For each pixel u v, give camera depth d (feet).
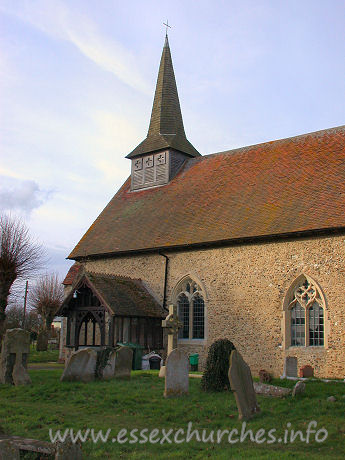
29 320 192.24
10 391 45.93
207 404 39.58
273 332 64.59
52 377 54.60
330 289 60.64
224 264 70.90
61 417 36.11
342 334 59.00
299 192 71.26
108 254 84.94
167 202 88.79
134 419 36.14
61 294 176.24
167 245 76.54
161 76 105.60
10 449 22.36
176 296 76.02
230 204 77.51
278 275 65.26
